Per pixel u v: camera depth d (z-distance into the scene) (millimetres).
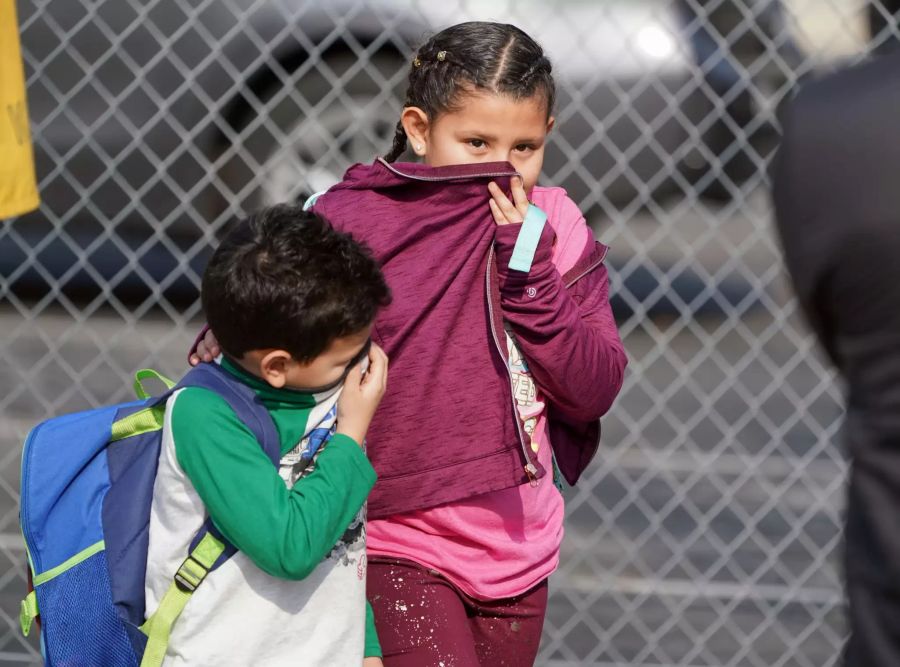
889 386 6164
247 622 8594
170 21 23844
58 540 8906
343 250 8648
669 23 23703
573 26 23641
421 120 10086
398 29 23953
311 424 8930
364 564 9125
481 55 9680
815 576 18750
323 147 24531
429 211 9844
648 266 32469
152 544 8750
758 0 23438
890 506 6180
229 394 8711
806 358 24266
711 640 16938
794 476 19969
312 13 23875
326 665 8820
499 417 9805
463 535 9930
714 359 30750
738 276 34531
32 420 23719
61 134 24250
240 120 24312
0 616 16562
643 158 24031
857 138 6152
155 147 24406
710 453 24141
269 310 8414
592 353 9805
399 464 9758
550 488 10461
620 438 25016
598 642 16797
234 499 8375
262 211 8867
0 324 29188
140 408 9258
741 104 23766
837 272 6199
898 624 6172
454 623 9805
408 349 9711
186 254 23703
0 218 12461
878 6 18906
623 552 19375
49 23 20641
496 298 9719
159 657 8578
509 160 9867
